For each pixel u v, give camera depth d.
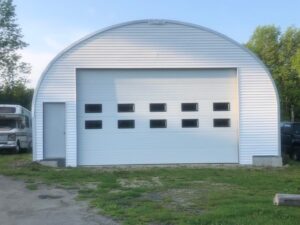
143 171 19.20
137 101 22.12
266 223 10.13
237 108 22.33
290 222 10.23
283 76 55.03
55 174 17.98
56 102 21.62
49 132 21.62
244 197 13.16
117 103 22.05
